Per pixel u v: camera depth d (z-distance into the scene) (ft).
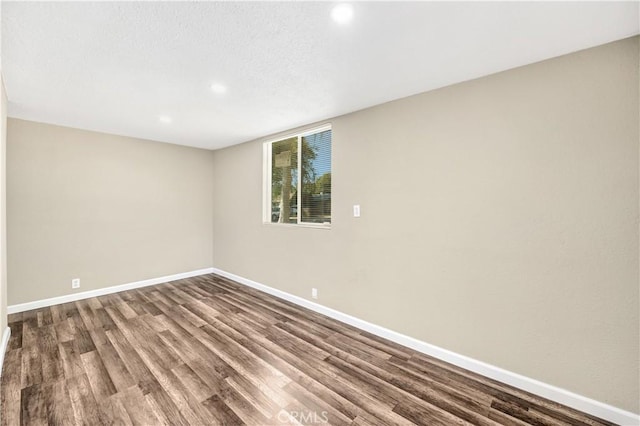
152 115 10.00
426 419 5.40
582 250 5.68
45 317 9.97
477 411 5.62
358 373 6.83
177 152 14.97
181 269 15.31
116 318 9.93
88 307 10.99
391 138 8.46
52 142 11.14
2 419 5.30
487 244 6.79
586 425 5.31
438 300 7.57
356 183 9.34
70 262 11.64
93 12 4.69
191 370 6.88
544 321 6.08
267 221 13.34
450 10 4.59
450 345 7.36
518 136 6.36
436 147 7.56
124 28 5.13
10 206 10.21
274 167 13.17
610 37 5.23
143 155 13.74
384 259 8.65
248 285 13.99
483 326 6.86
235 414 5.48
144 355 7.53
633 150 5.20
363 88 7.61
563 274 5.87
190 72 6.81
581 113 5.65
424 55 5.99
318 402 5.83
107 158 12.59
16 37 5.36
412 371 6.95
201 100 8.55
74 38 5.44
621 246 5.32
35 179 10.77
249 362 7.24
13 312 10.27
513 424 5.31
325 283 10.36
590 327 5.61
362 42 5.55
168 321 9.73
